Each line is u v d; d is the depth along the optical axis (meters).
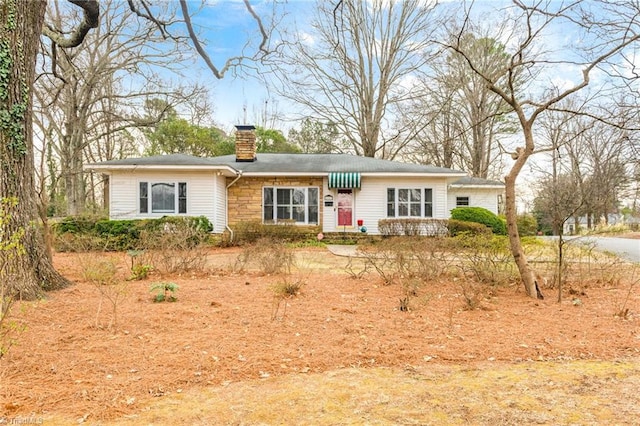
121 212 16.81
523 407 3.06
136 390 3.32
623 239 23.67
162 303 6.23
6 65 6.31
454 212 20.23
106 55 24.34
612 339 4.67
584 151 16.64
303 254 14.41
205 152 32.50
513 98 6.64
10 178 6.29
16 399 3.09
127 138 31.30
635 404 3.10
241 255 11.55
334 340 4.59
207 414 2.96
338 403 3.14
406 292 6.88
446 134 30.41
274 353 4.18
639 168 14.89
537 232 29.88
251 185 19.75
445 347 4.40
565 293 7.32
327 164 20.58
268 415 2.95
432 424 2.82
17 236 4.61
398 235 18.03
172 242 9.66
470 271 8.54
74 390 3.27
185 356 4.03
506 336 4.76
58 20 20.23
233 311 5.81
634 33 6.46
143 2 7.21
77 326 4.95
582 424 2.80
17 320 5.07
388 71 29.89
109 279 6.43
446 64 22.17
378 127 31.14
